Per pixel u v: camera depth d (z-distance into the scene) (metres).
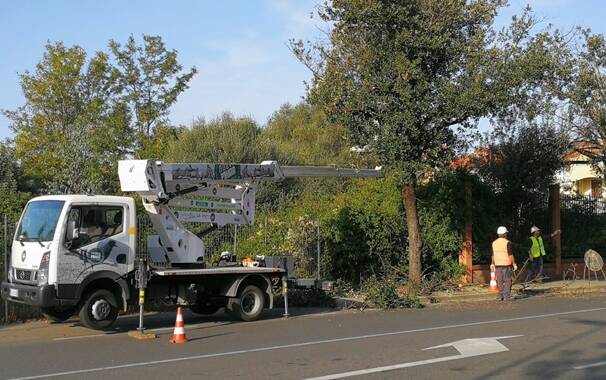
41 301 11.24
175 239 13.28
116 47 33.84
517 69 16.66
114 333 12.21
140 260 11.92
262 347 10.37
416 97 16.73
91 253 11.76
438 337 11.20
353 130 17.61
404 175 16.95
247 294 13.80
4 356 9.80
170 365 8.91
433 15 16.88
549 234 23.52
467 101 16.25
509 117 20.84
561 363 8.90
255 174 14.49
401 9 16.31
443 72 17.33
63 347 10.60
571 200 24.89
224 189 14.18
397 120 16.59
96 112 31.39
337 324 13.20
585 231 24.58
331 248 19.50
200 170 13.42
